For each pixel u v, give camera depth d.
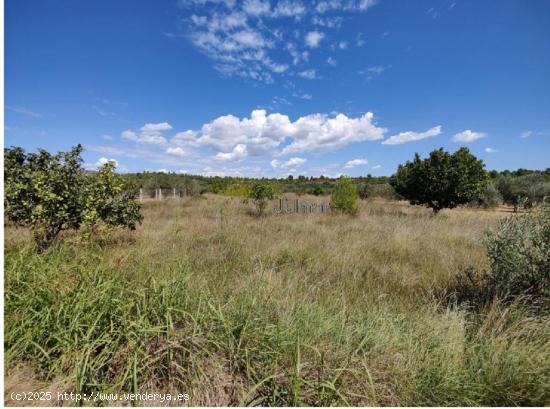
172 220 9.02
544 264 3.04
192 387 1.97
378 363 2.19
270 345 2.25
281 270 4.34
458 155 13.86
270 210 12.99
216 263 4.61
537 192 19.75
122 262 3.35
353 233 7.43
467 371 2.16
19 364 1.99
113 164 5.38
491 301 3.21
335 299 3.29
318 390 1.91
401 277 4.47
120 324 2.26
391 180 16.55
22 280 2.65
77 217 4.90
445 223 9.42
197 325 2.28
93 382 1.86
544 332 2.54
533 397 2.03
